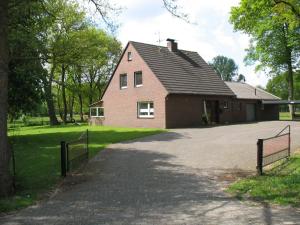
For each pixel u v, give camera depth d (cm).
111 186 1127
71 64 2286
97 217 793
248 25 2536
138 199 952
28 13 1758
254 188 1023
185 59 3944
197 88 3628
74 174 1330
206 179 1202
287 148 1525
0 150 1034
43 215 823
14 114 2411
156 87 3431
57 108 6756
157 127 3416
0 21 1037
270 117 4784
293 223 718
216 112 3853
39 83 2342
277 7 1906
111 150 1906
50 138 2642
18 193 1058
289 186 1024
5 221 784
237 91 4444
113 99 3931
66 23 2881
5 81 1052
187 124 3503
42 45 2058
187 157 1655
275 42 4731
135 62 3659
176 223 738
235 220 746
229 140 2211
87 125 4253
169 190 1053
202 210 829
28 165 1523
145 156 1700
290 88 4966
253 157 1603
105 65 6150
